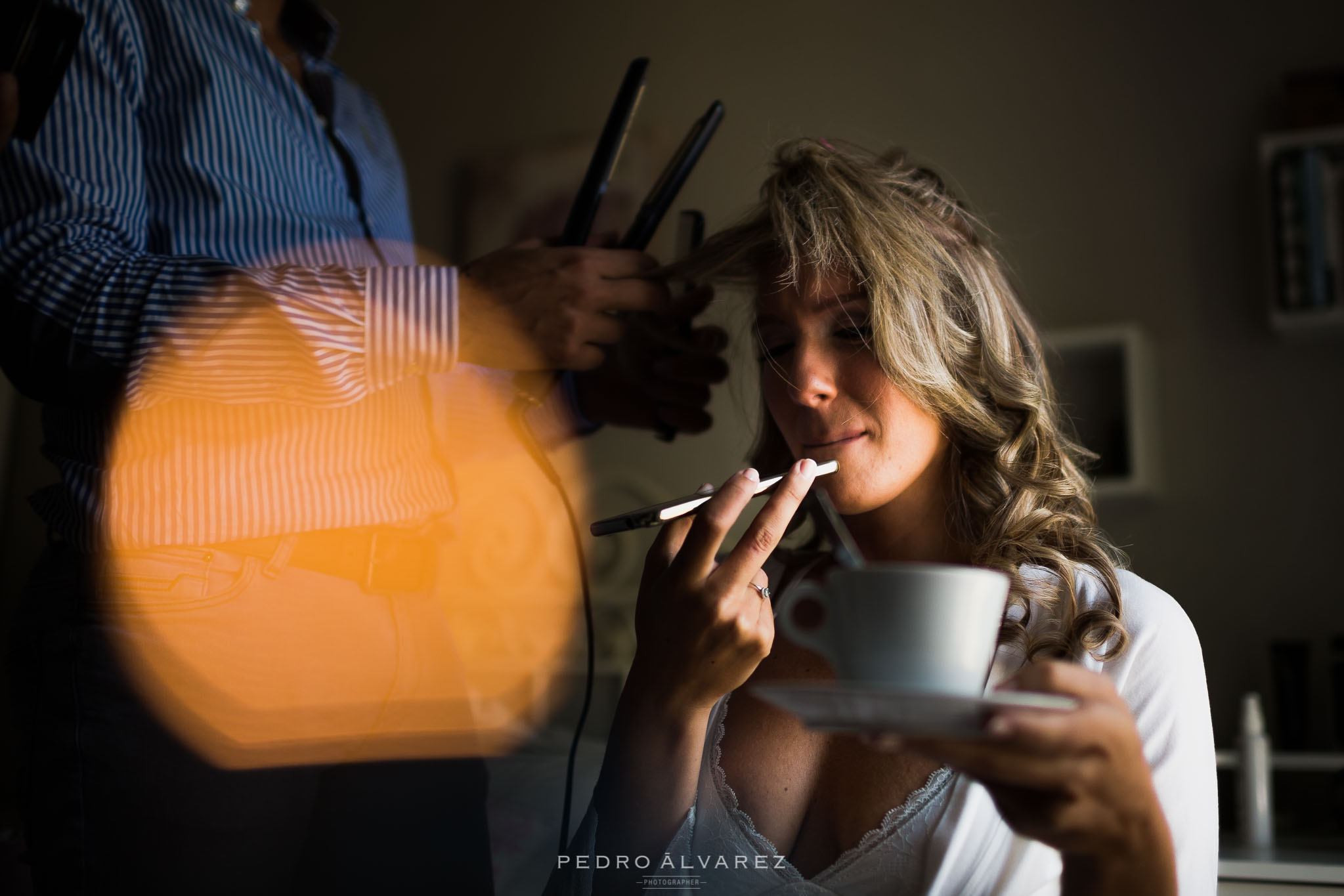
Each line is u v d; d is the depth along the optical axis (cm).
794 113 251
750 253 103
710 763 94
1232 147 213
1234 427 205
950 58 240
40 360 96
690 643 77
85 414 100
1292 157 197
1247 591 200
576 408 141
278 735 101
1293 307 194
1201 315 211
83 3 104
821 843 90
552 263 109
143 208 109
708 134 124
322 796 107
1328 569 196
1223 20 218
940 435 97
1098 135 224
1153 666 86
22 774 100
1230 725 198
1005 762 51
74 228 98
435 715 115
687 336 129
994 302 100
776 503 76
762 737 94
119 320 94
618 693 227
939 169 236
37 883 94
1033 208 227
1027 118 231
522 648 237
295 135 122
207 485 98
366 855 108
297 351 96
